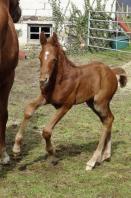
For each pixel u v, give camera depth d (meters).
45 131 5.92
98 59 17.33
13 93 11.41
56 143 7.50
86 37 19.30
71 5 20.16
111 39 18.56
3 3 5.77
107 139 6.63
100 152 6.49
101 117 6.52
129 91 12.09
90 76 6.25
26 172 6.17
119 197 5.51
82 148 7.29
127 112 9.81
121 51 18.08
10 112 9.49
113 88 6.54
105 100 6.44
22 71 14.66
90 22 19.52
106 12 18.77
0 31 5.42
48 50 5.73
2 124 6.30
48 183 5.83
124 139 7.88
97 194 5.56
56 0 20.34
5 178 5.93
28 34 20.73
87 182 5.92
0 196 5.40
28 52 18.41
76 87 6.07
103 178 6.06
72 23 19.61
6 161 6.31
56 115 5.99
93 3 19.95
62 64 5.93
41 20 20.58
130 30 21.56
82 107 10.05
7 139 7.62
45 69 5.66
